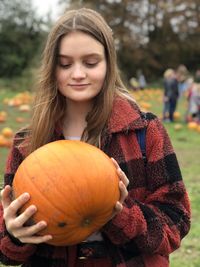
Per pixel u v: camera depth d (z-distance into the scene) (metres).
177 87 17.52
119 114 2.30
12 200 2.10
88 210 2.00
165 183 2.28
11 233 2.06
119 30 48.75
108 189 2.02
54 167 2.02
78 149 2.09
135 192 2.28
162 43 50.12
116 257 2.21
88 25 2.24
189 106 17.48
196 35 51.00
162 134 2.33
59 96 2.37
